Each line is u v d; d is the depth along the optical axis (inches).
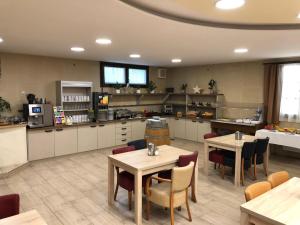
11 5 85.0
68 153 220.2
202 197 138.7
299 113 215.5
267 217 65.4
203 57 218.4
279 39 139.3
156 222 112.7
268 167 193.5
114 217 116.6
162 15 100.0
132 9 89.5
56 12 92.4
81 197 137.7
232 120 249.9
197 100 301.1
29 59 212.5
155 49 174.9
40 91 220.8
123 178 123.6
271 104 227.1
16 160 182.7
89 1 81.5
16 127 180.7
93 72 255.1
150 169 113.5
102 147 243.9
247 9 94.2
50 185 154.4
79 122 232.1
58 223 110.8
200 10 95.0
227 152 174.4
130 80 288.0
